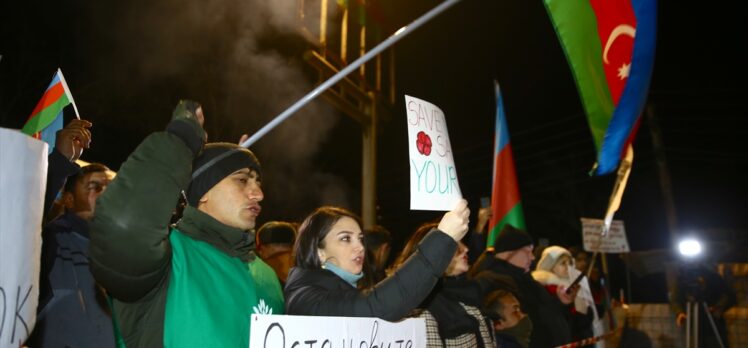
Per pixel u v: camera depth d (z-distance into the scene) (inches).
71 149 111.8
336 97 366.6
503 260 213.0
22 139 61.0
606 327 307.7
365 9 401.4
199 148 87.2
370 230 183.8
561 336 210.8
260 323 86.4
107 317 101.0
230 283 93.2
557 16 198.5
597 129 203.5
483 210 231.9
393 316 104.8
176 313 85.4
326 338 95.7
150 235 78.7
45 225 104.5
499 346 181.8
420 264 104.7
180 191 83.0
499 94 307.9
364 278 150.6
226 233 96.3
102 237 78.0
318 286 114.1
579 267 322.7
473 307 154.9
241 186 100.7
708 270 384.2
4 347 58.5
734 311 442.6
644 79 205.9
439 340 142.3
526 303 206.4
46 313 95.4
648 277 700.7
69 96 130.0
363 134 402.3
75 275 101.2
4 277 58.5
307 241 124.9
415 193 110.6
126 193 78.5
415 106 115.6
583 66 198.7
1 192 58.5
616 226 370.0
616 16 202.7
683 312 387.9
